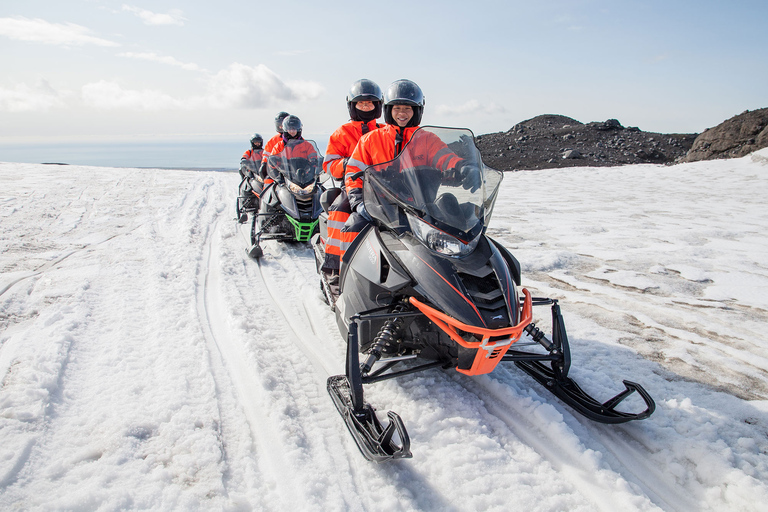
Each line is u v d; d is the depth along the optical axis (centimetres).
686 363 340
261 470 230
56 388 293
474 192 303
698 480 228
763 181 1498
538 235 768
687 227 831
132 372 315
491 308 256
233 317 406
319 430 262
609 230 809
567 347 291
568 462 240
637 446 253
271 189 698
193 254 615
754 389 305
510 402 292
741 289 502
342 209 392
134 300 447
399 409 284
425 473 231
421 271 270
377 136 348
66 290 462
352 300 312
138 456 235
